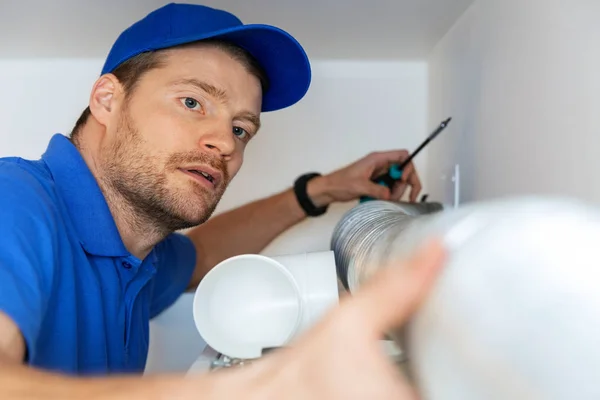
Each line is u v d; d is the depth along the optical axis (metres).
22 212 0.55
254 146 1.30
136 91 0.77
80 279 0.70
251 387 0.24
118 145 0.76
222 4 1.01
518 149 0.75
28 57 1.28
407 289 0.24
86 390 0.28
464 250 0.24
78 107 1.28
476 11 0.93
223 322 0.64
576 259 0.21
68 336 0.63
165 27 0.79
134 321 0.88
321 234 1.26
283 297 0.65
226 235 1.19
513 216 0.25
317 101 1.29
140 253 0.85
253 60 0.85
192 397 0.25
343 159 1.29
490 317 0.22
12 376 0.31
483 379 0.22
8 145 1.29
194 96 0.77
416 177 1.11
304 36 1.15
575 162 0.59
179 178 0.74
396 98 1.29
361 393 0.22
